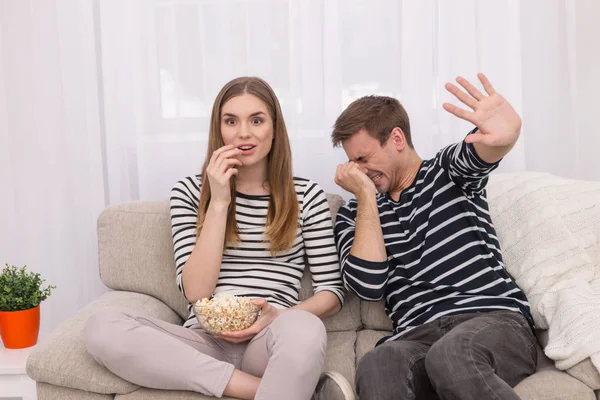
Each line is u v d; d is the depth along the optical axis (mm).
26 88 2244
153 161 2240
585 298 1553
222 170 1674
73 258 2307
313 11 2174
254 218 1793
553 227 1742
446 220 1680
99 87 2262
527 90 2232
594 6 2207
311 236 1808
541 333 1693
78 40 2211
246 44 2197
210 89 2223
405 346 1478
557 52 2201
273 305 1654
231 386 1419
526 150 2256
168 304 1900
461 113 1472
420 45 2162
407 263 1715
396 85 2219
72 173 2266
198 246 1675
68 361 1466
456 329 1458
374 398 1366
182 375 1410
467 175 1604
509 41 2160
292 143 2227
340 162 2244
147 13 2188
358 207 1725
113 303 1771
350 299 1880
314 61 2195
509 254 1796
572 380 1436
